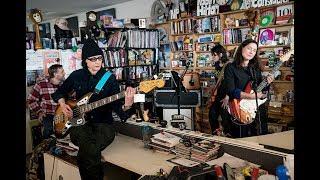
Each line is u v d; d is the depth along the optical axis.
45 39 3.94
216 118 3.94
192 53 5.71
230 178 1.50
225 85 3.17
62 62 3.99
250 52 2.97
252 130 3.07
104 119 2.54
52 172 2.68
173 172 1.70
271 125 4.02
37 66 3.73
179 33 5.83
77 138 2.34
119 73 5.40
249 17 4.70
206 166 1.75
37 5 7.41
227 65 3.17
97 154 2.18
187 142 2.09
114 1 7.15
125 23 5.57
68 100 2.63
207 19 5.33
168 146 2.18
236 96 3.03
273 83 4.34
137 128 2.66
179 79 3.94
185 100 3.99
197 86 4.66
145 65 5.78
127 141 2.59
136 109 2.81
